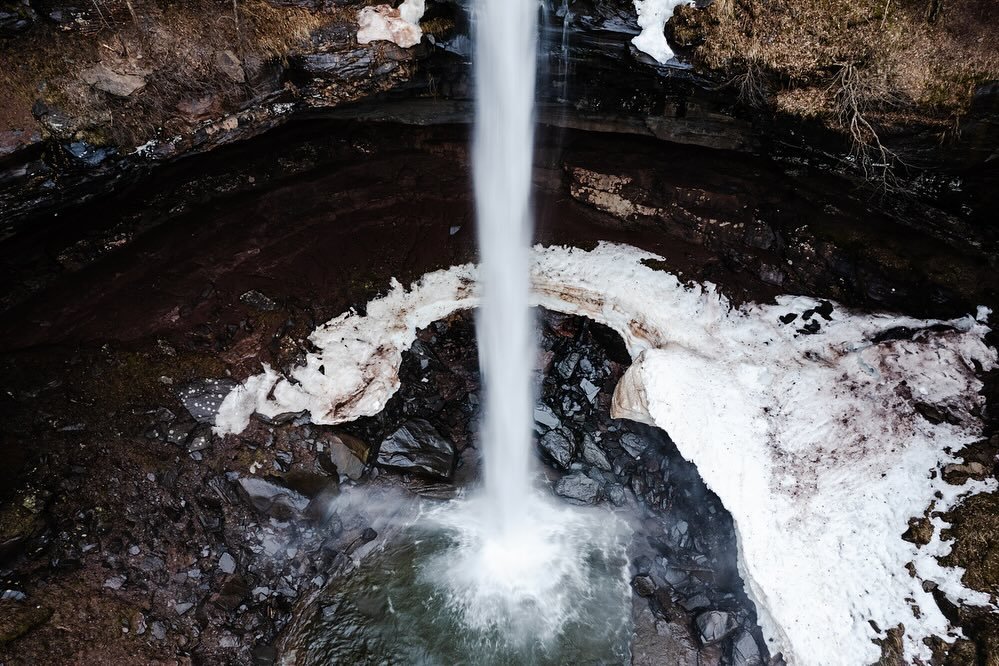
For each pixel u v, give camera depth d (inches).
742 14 283.4
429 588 330.3
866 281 336.2
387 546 346.9
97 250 319.0
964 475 285.6
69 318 320.5
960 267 313.7
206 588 310.7
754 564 288.7
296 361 357.1
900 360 319.0
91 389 320.5
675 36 300.0
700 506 341.4
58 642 272.5
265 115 307.3
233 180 346.9
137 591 298.2
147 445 323.0
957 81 257.8
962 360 311.9
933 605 262.8
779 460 311.3
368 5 292.4
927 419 304.8
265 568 327.3
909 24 259.8
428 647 307.9
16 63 240.7
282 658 303.9
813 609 273.4
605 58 321.4
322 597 325.7
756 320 354.6
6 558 282.0
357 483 358.9
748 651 287.0
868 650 261.6
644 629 310.3
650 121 359.9
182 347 340.5
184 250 345.7
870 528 285.4
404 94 341.1
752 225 360.8
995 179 277.3
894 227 327.6
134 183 305.6
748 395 332.2
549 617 319.0
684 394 337.1
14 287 302.5
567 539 350.9
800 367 334.6
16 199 255.6
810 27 274.7
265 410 344.8
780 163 348.5
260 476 334.0
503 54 331.6
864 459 302.7
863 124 285.6
